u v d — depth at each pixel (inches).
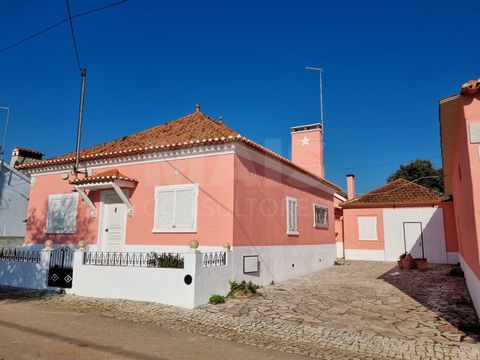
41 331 254.1
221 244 410.3
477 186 262.2
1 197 797.2
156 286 359.9
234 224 410.3
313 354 221.6
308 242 629.3
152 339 242.5
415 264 684.7
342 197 1102.4
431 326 282.4
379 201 871.1
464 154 299.4
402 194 874.8
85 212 518.0
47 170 573.3
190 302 337.7
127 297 374.0
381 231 860.0
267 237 485.7
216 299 356.2
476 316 308.2
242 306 344.2
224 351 222.5
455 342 244.1
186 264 346.9
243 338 252.4
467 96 272.7
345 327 280.1
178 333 259.6
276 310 330.6
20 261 458.6
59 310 329.1
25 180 846.5
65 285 414.0
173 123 585.6
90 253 407.8
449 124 337.7
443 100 291.3
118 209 495.5
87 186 481.1
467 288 441.1
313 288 451.2
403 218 843.4
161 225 452.1
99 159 512.1
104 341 234.1
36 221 566.3
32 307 341.4
